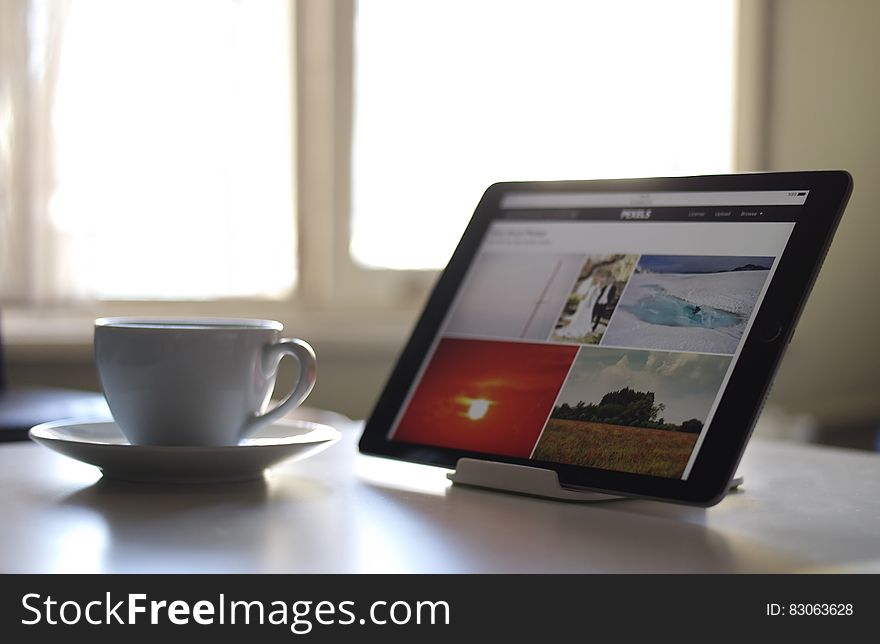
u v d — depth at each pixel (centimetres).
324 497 54
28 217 188
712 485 50
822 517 51
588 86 255
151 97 204
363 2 230
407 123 237
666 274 59
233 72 214
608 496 55
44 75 189
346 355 218
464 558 41
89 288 195
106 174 199
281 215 223
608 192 65
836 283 281
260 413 62
